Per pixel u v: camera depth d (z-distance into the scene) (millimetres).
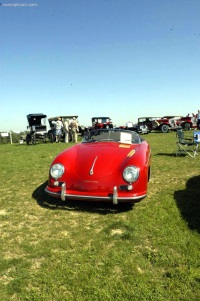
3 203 4641
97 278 2434
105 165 3988
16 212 4191
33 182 6086
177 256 2748
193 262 2609
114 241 3139
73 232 3420
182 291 2232
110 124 26406
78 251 2930
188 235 3168
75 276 2475
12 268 2660
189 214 3811
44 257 2844
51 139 18438
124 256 2789
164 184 5551
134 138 5191
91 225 3613
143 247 2982
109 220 3766
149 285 2312
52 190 4090
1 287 2369
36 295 2227
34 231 3484
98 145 4781
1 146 17922
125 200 3773
